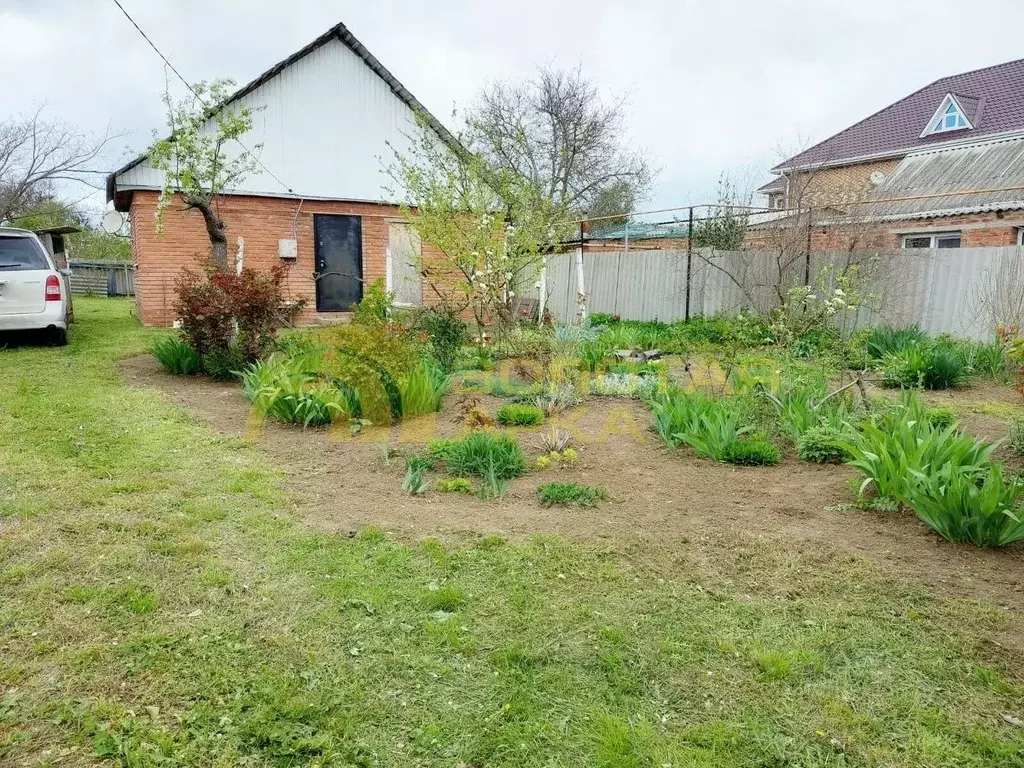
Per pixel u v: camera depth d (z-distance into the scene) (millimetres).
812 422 5352
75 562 3172
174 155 11430
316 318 14969
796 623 2773
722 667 2475
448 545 3477
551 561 3312
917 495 3650
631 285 15828
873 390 7641
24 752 1979
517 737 2109
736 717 2207
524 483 4492
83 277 26875
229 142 13727
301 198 14500
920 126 23516
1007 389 7805
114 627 2648
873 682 2391
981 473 4094
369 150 15133
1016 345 5820
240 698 2246
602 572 3205
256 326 7848
